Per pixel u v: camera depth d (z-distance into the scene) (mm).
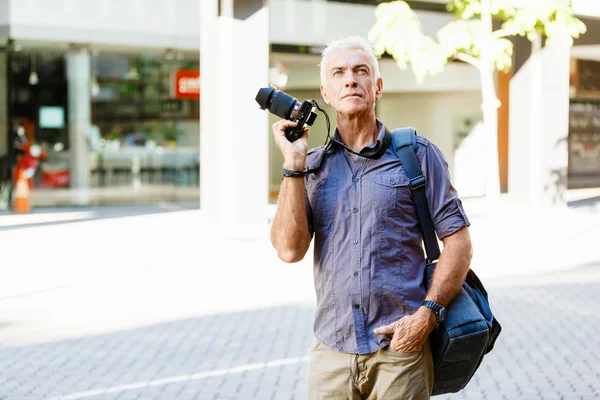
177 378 7355
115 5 22922
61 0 22453
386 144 3666
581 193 28531
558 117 22234
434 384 3715
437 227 3629
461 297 3604
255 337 8828
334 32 22125
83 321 9648
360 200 3617
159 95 25547
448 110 28609
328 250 3660
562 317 9672
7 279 12414
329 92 3693
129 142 25359
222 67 17016
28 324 9523
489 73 17969
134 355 8156
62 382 7266
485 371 7547
